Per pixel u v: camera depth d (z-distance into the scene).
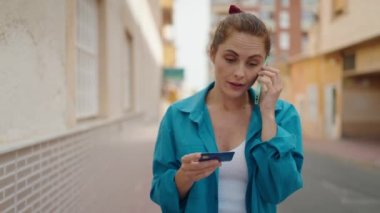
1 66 2.92
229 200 1.77
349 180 7.86
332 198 6.36
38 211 3.48
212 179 1.75
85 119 6.24
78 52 5.89
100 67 7.41
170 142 1.83
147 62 17.38
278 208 5.73
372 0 12.49
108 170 7.22
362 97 15.29
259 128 1.77
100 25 7.36
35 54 3.61
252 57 1.69
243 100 1.87
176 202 1.72
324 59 16.31
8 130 3.03
